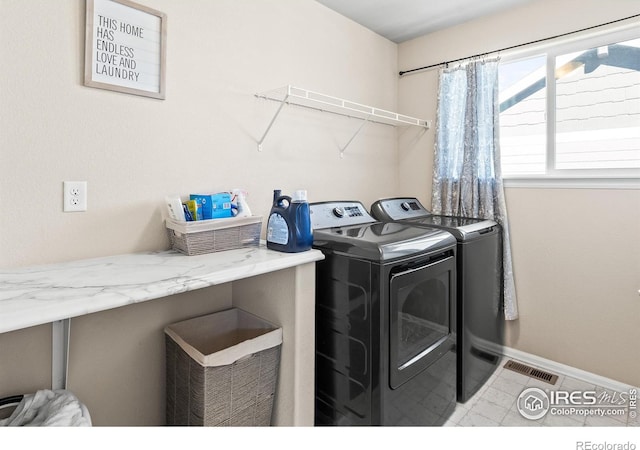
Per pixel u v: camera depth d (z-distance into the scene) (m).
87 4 1.35
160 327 1.63
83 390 1.41
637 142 2.08
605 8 2.07
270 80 2.03
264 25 1.98
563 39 2.22
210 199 1.59
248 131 1.93
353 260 1.57
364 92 2.68
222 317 1.78
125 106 1.48
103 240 1.45
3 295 0.97
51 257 1.33
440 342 1.82
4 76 1.20
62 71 1.32
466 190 2.57
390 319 1.51
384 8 2.40
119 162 1.48
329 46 2.38
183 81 1.65
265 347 1.51
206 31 1.73
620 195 2.06
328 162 2.42
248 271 1.31
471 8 2.41
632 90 2.08
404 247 1.58
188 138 1.68
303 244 1.56
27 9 1.24
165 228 1.62
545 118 2.37
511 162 2.55
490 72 2.45
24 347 1.27
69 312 0.92
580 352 2.23
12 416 1.14
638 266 2.02
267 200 2.04
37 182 1.28
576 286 2.23
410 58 2.93
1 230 1.22
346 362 1.62
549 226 2.31
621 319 2.08
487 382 2.23
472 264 2.04
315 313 1.70
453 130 2.66
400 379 1.57
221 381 1.39
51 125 1.30
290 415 1.56
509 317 2.40
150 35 1.53
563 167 2.33
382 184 2.89
